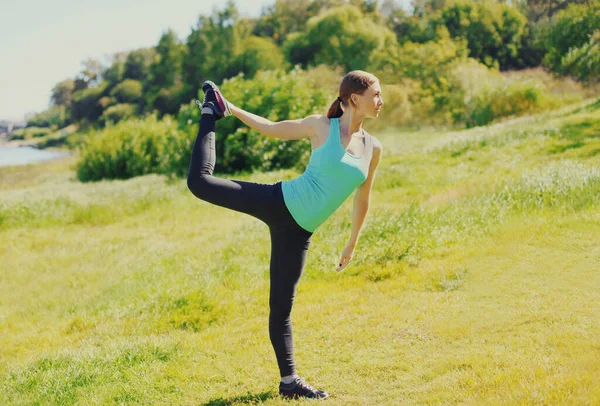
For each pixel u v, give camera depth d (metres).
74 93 85.62
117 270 8.41
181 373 4.30
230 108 3.40
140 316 6.07
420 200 10.16
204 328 5.55
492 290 5.21
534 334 4.11
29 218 12.98
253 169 17.48
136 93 71.00
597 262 5.51
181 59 58.38
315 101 18.86
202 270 7.45
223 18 56.84
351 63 39.88
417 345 4.27
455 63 30.05
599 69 27.12
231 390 3.95
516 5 46.62
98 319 6.24
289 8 65.62
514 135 15.10
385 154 17.75
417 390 3.54
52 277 8.44
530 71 39.66
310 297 5.83
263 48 53.00
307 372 4.04
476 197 8.88
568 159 10.59
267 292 6.33
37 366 4.77
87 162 25.62
